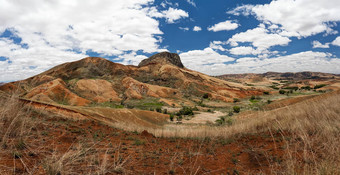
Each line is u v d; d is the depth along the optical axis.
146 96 119.75
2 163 2.05
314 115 5.14
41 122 4.33
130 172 2.76
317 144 3.39
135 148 4.74
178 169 3.19
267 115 7.66
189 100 115.88
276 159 3.23
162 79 166.50
